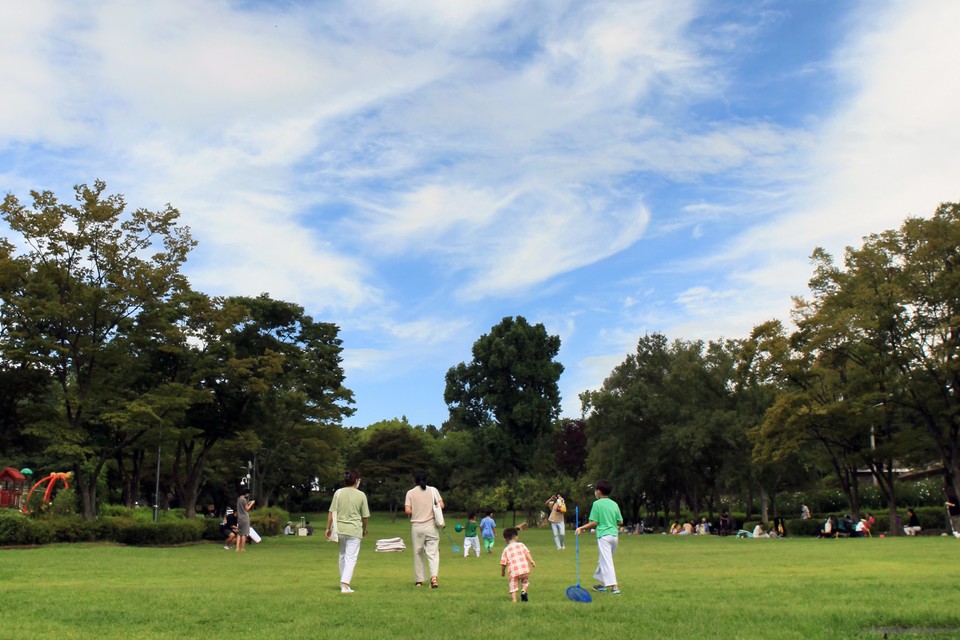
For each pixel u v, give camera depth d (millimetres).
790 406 40625
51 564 18875
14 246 31500
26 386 34156
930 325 38188
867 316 37531
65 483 39312
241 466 64312
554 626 9078
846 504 59188
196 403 36719
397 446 91438
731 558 22000
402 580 15891
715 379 50625
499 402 75500
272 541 37781
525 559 11812
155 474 57969
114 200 33375
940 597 11500
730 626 9031
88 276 32938
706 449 49781
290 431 50188
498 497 63188
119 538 29719
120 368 33688
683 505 79062
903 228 38906
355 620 9586
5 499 41688
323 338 50562
